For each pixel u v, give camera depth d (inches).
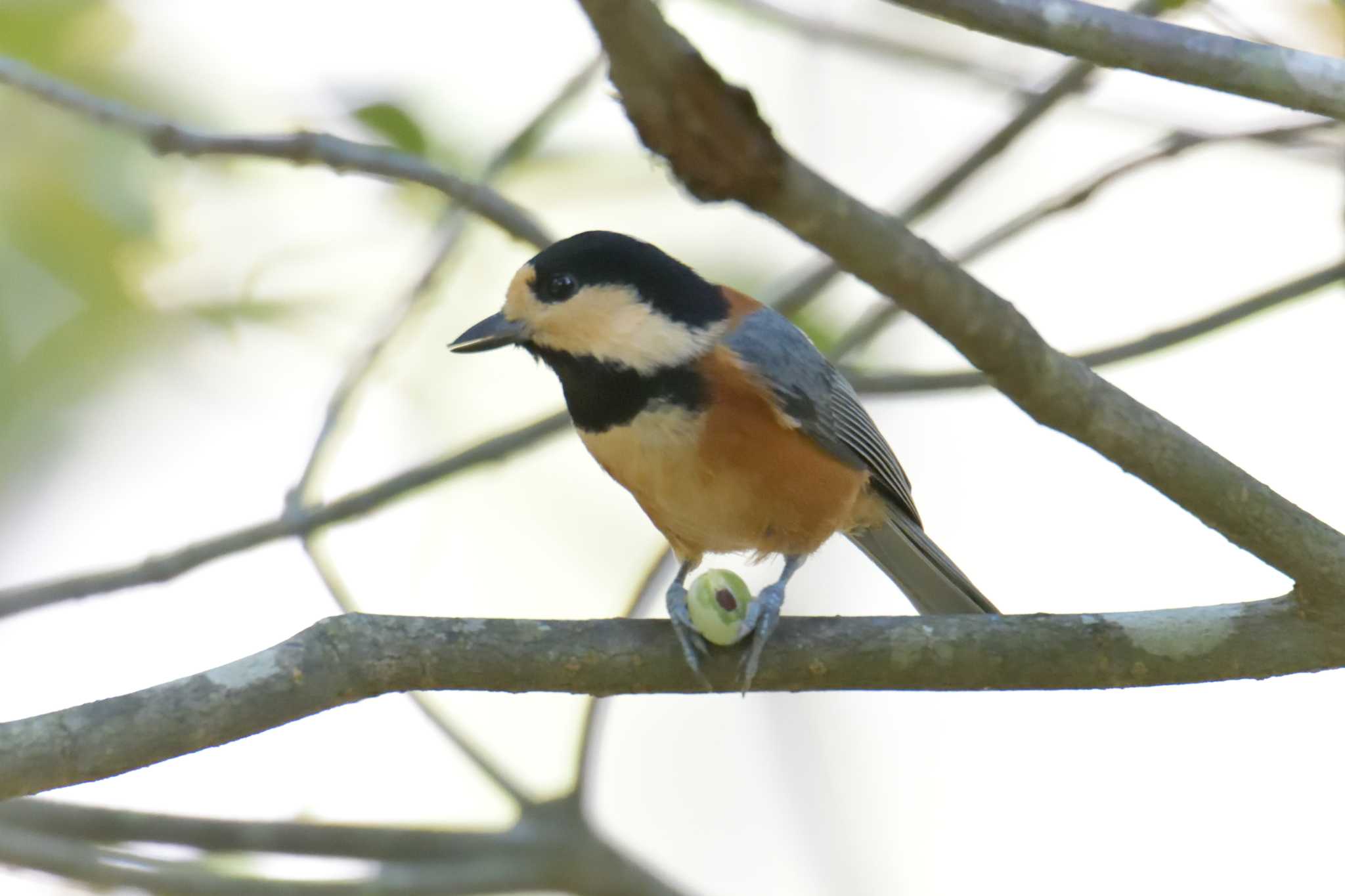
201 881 410.6
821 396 375.6
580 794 446.6
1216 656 311.6
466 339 365.1
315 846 438.6
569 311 359.3
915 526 418.3
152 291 485.4
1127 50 264.7
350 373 414.0
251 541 394.3
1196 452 294.4
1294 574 304.7
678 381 356.8
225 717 283.3
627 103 230.1
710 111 227.8
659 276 361.4
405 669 295.1
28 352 477.7
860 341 429.4
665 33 220.5
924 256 255.6
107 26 473.7
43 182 469.1
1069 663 312.7
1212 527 304.3
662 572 433.7
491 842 441.7
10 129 467.8
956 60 473.7
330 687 290.0
